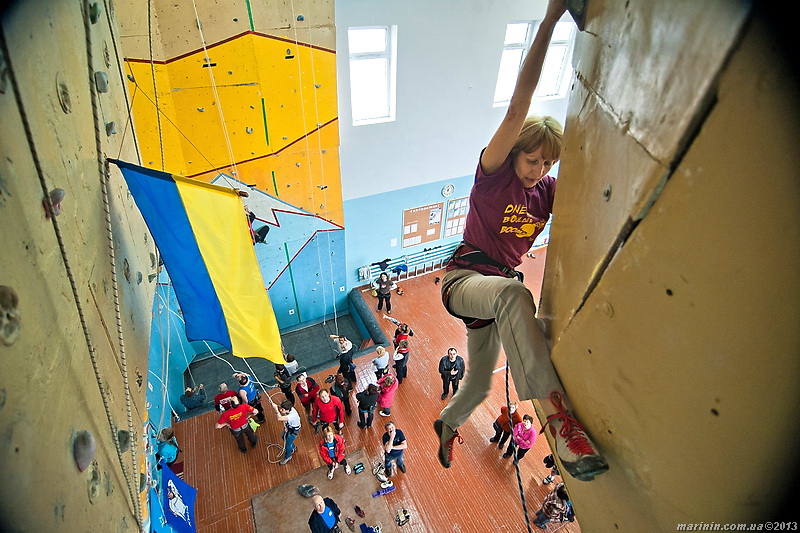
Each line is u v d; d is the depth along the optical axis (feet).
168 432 18.07
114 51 9.53
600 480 4.28
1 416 3.11
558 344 4.52
